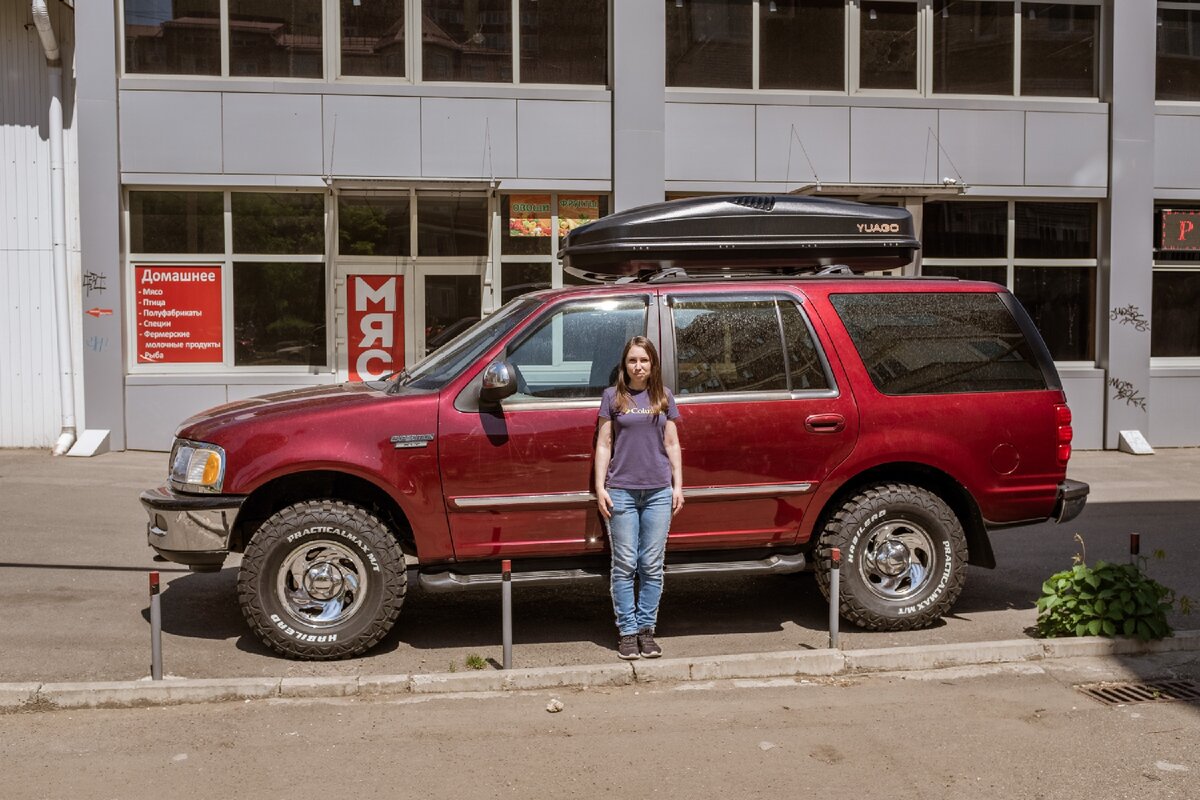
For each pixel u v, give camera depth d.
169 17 13.26
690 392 6.41
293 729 5.11
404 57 13.69
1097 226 15.10
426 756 4.80
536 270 13.98
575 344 6.38
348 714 5.31
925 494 6.57
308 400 6.44
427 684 5.63
